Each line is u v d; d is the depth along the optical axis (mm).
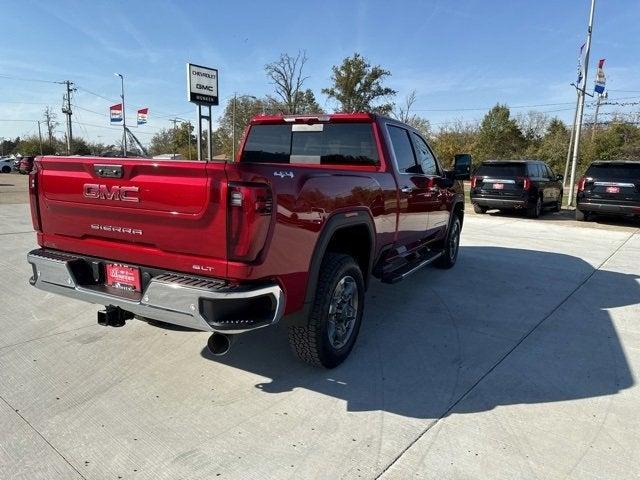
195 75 21797
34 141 77562
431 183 5387
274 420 2857
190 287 2578
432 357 3795
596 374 3561
